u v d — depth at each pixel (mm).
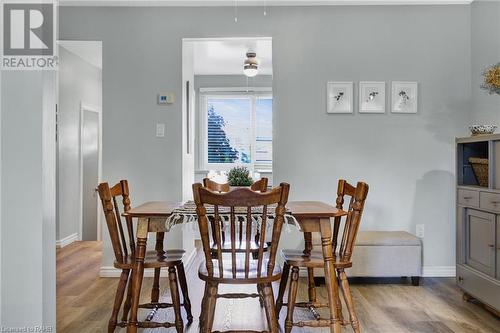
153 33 4195
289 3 4137
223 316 3006
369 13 4180
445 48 4168
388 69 4184
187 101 4609
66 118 5488
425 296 3484
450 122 4176
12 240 1707
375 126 4184
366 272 3797
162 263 2510
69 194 5648
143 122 4195
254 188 3332
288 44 4180
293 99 4184
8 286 1709
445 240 4184
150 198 4188
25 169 1708
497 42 3648
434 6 4172
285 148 4184
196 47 5512
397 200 4191
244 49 5629
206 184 3352
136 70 4195
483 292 3031
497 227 2877
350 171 4195
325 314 3031
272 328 2238
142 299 3369
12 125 1708
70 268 4406
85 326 2789
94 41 4188
